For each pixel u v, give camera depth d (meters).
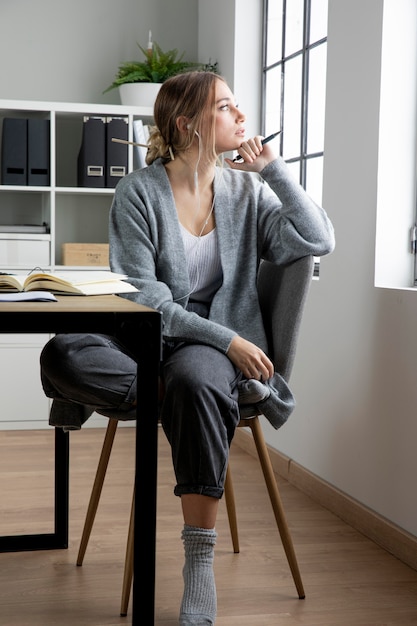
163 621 1.93
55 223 4.56
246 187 2.20
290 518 2.77
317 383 3.01
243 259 2.15
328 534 2.60
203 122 2.10
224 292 2.12
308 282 2.03
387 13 2.54
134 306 1.56
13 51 4.51
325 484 2.91
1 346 4.13
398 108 2.57
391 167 2.58
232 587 2.14
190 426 1.74
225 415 1.79
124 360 1.93
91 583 2.16
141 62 4.60
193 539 1.75
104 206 4.62
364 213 2.65
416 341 2.35
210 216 2.16
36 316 1.43
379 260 2.59
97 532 2.56
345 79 2.77
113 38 4.61
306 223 2.07
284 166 2.14
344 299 2.79
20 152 4.19
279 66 3.81
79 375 1.88
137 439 1.52
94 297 1.77
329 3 2.88
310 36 3.47
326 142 2.90
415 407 2.35
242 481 3.23
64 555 2.37
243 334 2.10
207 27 4.50
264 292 2.20
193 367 1.79
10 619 1.94
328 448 2.92
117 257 2.11
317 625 1.93
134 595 1.54
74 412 2.08
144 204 2.12
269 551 2.43
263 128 4.01
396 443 2.45
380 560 2.38
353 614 2.00
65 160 4.57
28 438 3.94
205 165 2.13
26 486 3.08
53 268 4.20
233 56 4.02
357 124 2.69
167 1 4.65
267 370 1.93
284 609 2.01
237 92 4.01
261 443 2.04
